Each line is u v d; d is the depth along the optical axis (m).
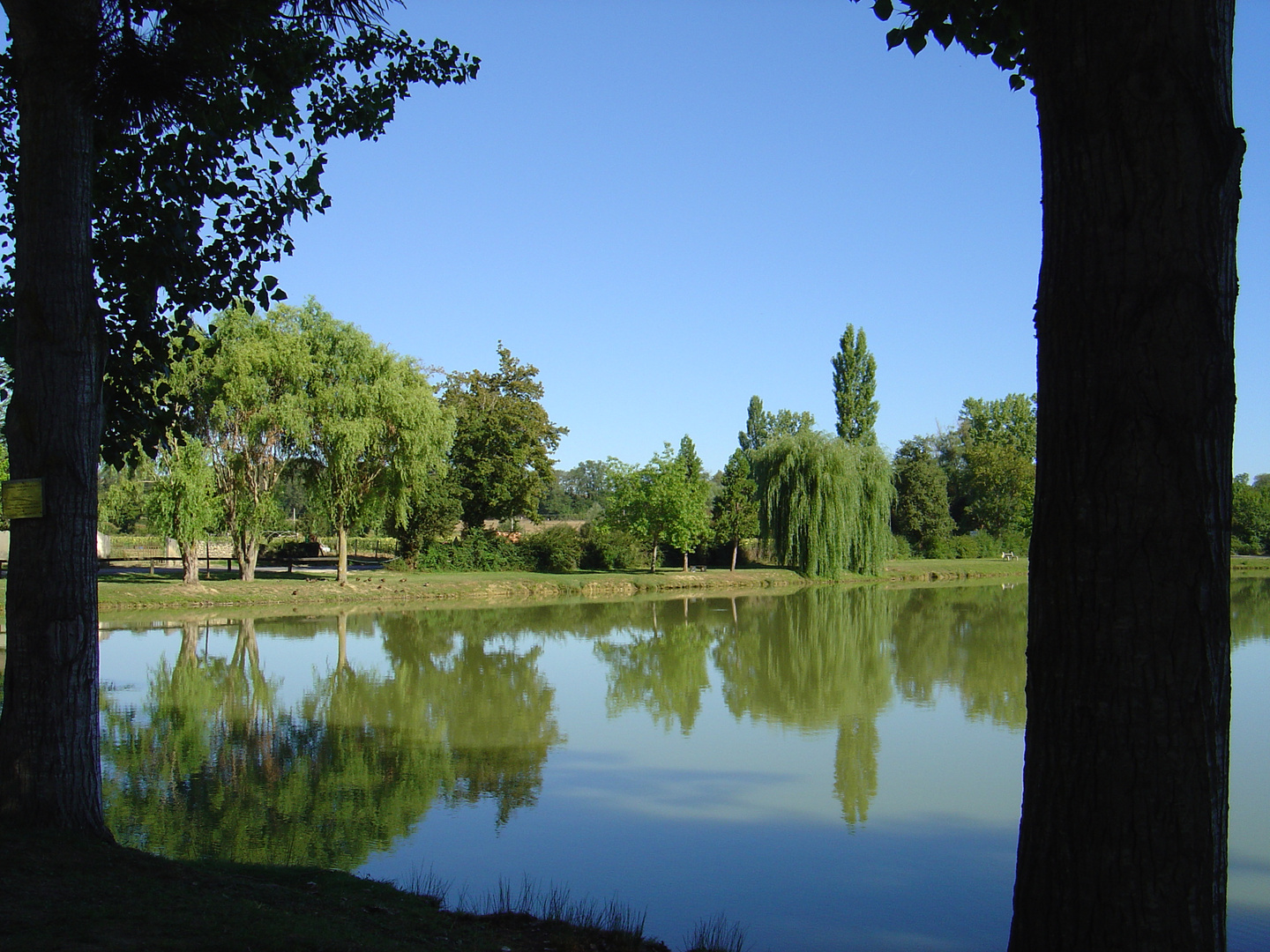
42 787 5.86
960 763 12.77
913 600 38.88
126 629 26.73
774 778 12.04
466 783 11.72
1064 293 3.45
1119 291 3.31
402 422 34.94
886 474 47.38
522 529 63.69
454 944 5.58
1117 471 3.29
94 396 6.14
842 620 31.06
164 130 7.22
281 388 33.53
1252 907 8.16
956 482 82.00
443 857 9.09
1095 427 3.34
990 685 18.86
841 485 44.69
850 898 8.30
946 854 9.42
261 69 7.82
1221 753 3.28
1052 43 3.49
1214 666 3.26
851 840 9.78
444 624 29.06
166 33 6.31
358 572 42.75
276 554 47.41
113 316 7.59
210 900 5.38
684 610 34.47
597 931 6.38
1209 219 3.30
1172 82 3.28
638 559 53.69
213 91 7.36
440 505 45.66
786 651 23.69
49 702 5.89
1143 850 3.23
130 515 43.00
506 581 41.03
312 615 31.11
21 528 5.93
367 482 35.81
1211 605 3.25
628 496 51.25
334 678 19.38
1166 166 3.28
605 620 30.81
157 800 10.75
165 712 15.89
